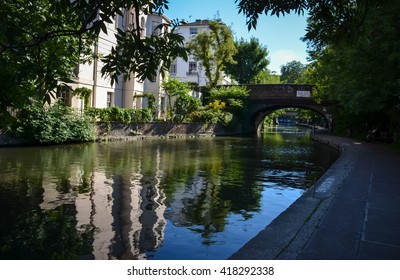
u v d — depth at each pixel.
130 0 4.16
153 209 7.99
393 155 18.11
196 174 12.81
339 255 4.46
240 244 6.02
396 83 18.48
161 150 20.59
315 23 6.27
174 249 5.70
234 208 8.37
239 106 45.31
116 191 9.55
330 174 11.10
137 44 4.24
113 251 5.54
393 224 5.83
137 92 32.00
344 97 23.81
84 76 25.25
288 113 119.50
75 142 21.84
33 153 16.12
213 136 38.84
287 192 10.30
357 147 23.31
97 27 3.90
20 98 5.07
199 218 7.46
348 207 6.88
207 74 47.16
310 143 31.92
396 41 17.41
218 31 45.59
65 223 6.76
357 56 19.55
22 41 4.32
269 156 20.02
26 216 7.08
